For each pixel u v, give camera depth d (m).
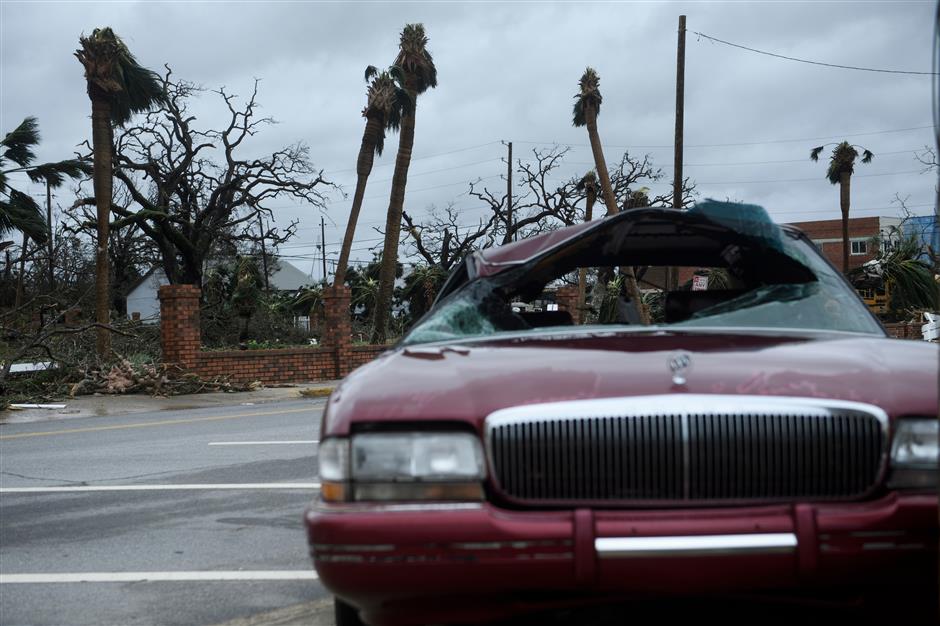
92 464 8.84
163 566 4.98
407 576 2.54
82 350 18.61
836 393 2.64
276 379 19.92
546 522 2.51
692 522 2.50
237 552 5.25
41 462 9.06
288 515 6.23
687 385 2.68
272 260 48.81
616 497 2.60
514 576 2.50
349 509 2.62
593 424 2.62
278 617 4.07
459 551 2.52
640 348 3.07
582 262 4.61
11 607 4.31
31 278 33.50
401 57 25.36
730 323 3.55
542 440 2.62
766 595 2.56
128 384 16.77
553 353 3.06
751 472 2.58
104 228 18.34
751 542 2.45
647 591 2.49
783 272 3.99
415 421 2.68
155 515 6.34
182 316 18.23
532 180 52.88
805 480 2.58
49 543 5.59
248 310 30.02
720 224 4.01
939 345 3.23
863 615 2.67
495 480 2.62
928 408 2.60
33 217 21.64
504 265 4.05
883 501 2.53
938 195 2.66
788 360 2.86
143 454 9.42
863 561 2.47
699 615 2.91
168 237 36.03
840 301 3.70
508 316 3.82
